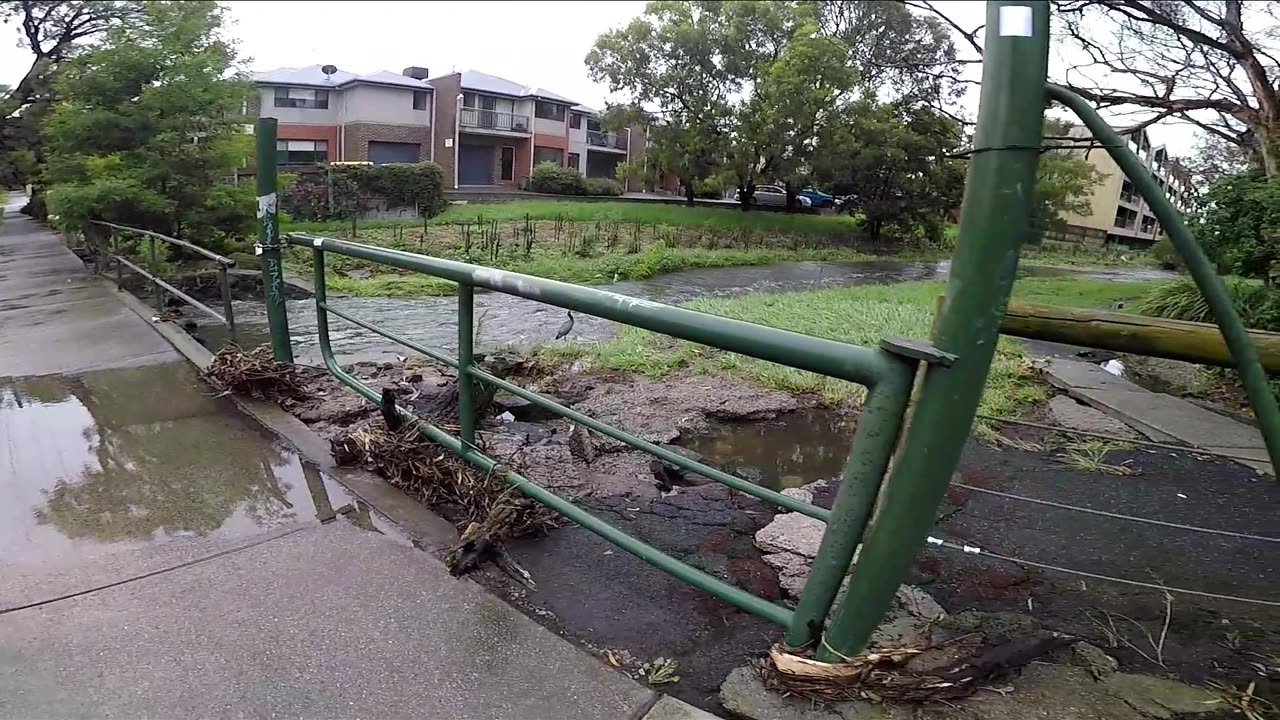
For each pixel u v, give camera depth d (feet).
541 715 6.18
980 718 6.15
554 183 121.90
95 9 60.80
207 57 38.73
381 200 77.00
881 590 6.00
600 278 49.52
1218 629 7.91
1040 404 17.47
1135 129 25.71
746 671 6.76
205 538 8.94
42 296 27.02
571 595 8.18
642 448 7.39
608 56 93.97
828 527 6.08
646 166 101.35
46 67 60.34
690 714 6.26
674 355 20.29
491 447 11.73
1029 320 5.57
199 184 39.86
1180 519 10.98
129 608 7.45
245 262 43.06
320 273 13.64
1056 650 7.23
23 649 6.79
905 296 33.68
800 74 81.87
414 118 116.37
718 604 8.09
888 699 6.30
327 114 115.55
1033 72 4.98
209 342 22.97
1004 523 10.72
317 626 7.24
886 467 5.80
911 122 81.51
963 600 8.52
